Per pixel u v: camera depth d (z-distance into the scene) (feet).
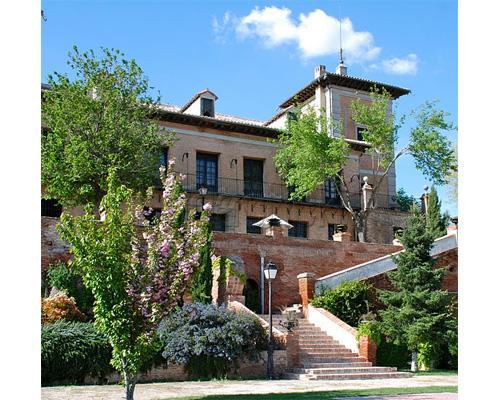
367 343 63.67
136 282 34.91
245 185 112.98
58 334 48.96
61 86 83.35
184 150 107.04
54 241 65.87
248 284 79.56
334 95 126.93
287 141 110.11
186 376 54.29
